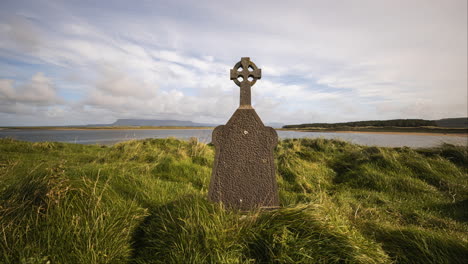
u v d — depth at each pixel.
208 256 1.77
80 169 3.74
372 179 4.63
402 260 1.96
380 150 6.06
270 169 2.88
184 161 5.68
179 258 1.75
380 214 3.16
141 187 3.58
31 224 1.92
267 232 1.97
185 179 4.70
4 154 6.58
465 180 4.52
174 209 2.32
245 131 2.93
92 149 8.99
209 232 1.95
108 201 2.43
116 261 1.81
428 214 3.16
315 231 1.95
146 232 2.15
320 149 7.80
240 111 2.97
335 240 1.91
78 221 1.98
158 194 3.35
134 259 1.89
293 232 1.99
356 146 7.96
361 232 2.43
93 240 1.85
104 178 3.54
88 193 2.39
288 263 1.71
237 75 3.02
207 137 9.08
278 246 1.83
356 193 4.20
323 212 2.30
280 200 3.49
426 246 1.96
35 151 7.75
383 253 1.94
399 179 4.50
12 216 1.99
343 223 2.29
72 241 1.83
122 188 3.37
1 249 1.73
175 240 1.93
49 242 1.79
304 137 9.30
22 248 1.73
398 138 18.62
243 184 2.90
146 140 8.61
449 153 5.93
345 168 5.72
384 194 4.12
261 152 2.91
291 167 5.46
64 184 2.31
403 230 2.35
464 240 2.16
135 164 5.22
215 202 2.77
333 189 4.59
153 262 1.81
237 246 1.90
